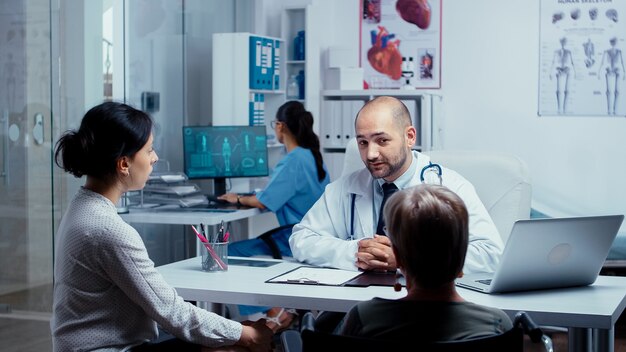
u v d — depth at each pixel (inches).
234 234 219.9
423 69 237.8
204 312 83.2
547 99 228.2
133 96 187.6
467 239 60.5
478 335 58.6
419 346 56.1
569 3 225.0
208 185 215.6
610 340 84.5
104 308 80.8
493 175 119.6
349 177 116.2
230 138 194.2
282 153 223.1
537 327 58.3
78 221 80.1
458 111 235.5
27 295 144.6
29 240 144.0
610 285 94.7
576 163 227.1
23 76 143.0
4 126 145.1
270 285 94.0
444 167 121.5
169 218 162.6
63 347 80.7
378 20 240.4
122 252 79.3
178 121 206.7
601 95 224.7
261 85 210.2
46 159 141.3
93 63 174.6
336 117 224.1
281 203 176.1
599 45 223.9
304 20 229.0
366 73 242.5
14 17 143.2
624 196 224.4
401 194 61.9
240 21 233.9
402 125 108.4
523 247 85.2
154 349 82.1
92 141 80.5
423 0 236.1
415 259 59.8
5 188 145.4
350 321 61.5
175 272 102.7
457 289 91.8
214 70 209.0
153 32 195.2
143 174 83.5
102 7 177.2
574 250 88.5
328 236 111.3
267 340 86.0
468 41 233.5
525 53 229.0
